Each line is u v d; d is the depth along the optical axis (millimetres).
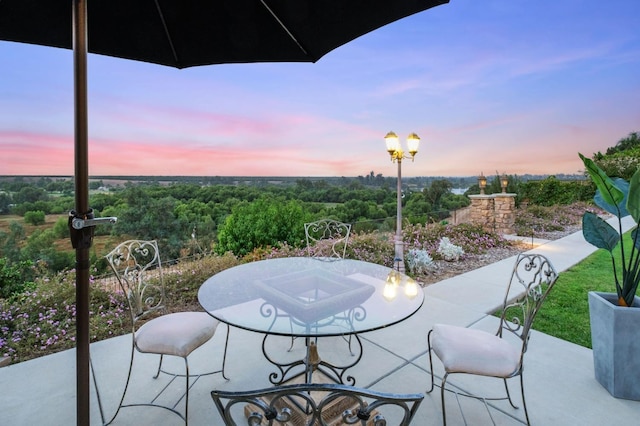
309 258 2795
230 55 1852
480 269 4938
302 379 2084
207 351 2545
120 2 1561
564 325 3057
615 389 2012
